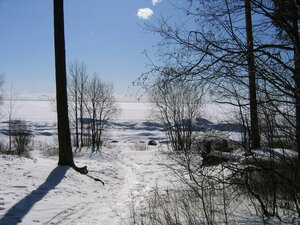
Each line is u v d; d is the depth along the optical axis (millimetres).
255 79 4848
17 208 9109
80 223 8250
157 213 8125
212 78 4910
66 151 16609
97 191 13594
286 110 5145
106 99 50188
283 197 6941
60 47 16797
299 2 4684
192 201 8328
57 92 16812
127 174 19562
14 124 42938
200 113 26719
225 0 4801
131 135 78312
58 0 16609
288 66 4906
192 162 9586
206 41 4836
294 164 5965
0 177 12109
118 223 8039
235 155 7797
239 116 5879
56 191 11875
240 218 6531
